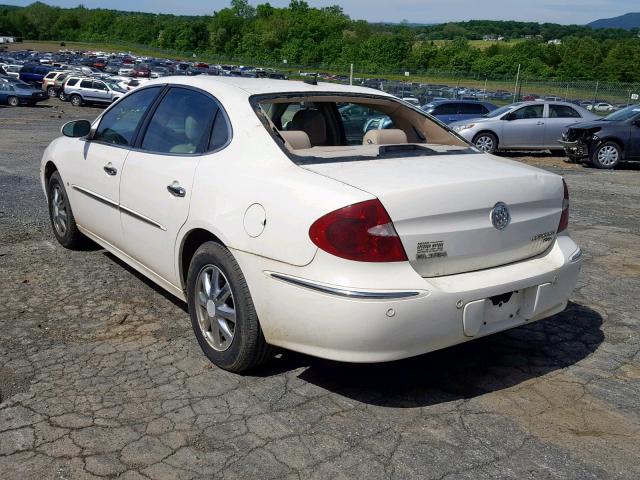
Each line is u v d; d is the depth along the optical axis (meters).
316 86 4.23
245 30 131.25
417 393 3.45
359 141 4.79
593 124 15.62
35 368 3.60
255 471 2.74
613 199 10.26
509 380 3.64
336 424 3.12
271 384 3.49
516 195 3.38
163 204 3.94
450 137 4.31
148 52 129.88
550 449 2.97
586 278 5.64
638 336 4.32
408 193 3.01
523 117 17.75
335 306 2.93
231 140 3.66
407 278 2.98
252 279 3.26
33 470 2.71
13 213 7.41
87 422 3.07
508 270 3.37
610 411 3.32
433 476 2.74
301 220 3.04
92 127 5.11
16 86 35.34
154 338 4.04
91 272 5.25
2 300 4.61
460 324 3.12
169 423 3.08
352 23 131.00
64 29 186.00
